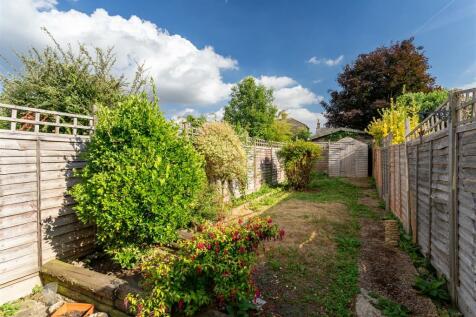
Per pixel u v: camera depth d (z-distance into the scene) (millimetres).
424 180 4430
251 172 10961
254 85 27141
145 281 3021
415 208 4957
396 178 6969
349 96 23047
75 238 4582
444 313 2953
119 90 8516
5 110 7070
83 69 7762
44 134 4090
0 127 6809
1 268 3576
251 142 11273
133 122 4121
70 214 4492
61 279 3686
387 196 8289
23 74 7363
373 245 5203
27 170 3857
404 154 5867
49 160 4168
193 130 7770
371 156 17859
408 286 3605
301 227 6438
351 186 13953
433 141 3910
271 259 4516
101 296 3379
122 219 3793
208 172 7465
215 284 2926
